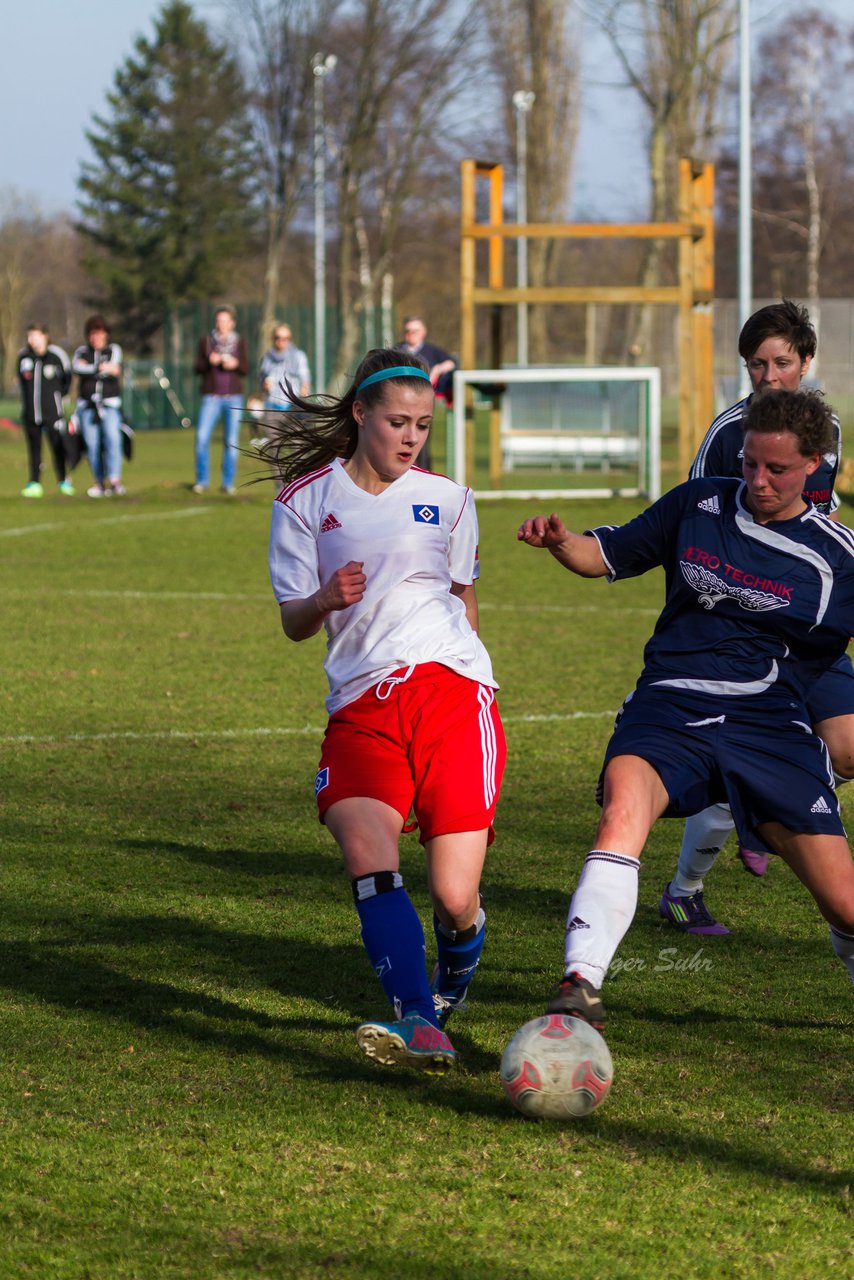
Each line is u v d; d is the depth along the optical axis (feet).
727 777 41.57
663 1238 32.96
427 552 43.11
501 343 251.39
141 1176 35.73
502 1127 38.63
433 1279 31.22
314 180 559.38
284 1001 47.91
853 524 196.65
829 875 41.34
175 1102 40.04
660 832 70.49
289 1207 34.24
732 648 42.39
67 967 50.93
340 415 44.16
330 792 41.68
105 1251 32.30
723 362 503.61
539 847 66.08
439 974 44.39
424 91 554.87
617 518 205.46
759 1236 33.09
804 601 41.75
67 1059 43.04
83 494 240.12
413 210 628.28
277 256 572.51
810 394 40.91
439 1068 38.06
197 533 193.77
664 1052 44.09
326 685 102.37
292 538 43.45
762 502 41.42
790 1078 42.09
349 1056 43.52
